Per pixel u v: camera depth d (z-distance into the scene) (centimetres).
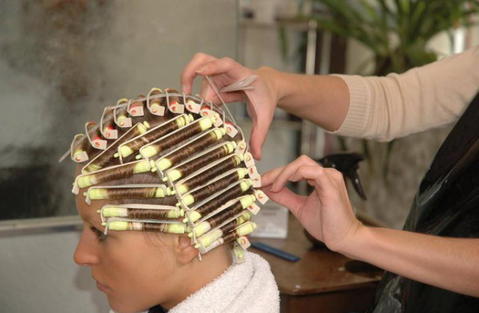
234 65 82
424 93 96
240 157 67
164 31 116
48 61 108
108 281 68
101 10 109
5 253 111
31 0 104
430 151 231
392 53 207
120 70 114
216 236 64
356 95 96
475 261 64
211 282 68
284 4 230
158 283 67
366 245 65
